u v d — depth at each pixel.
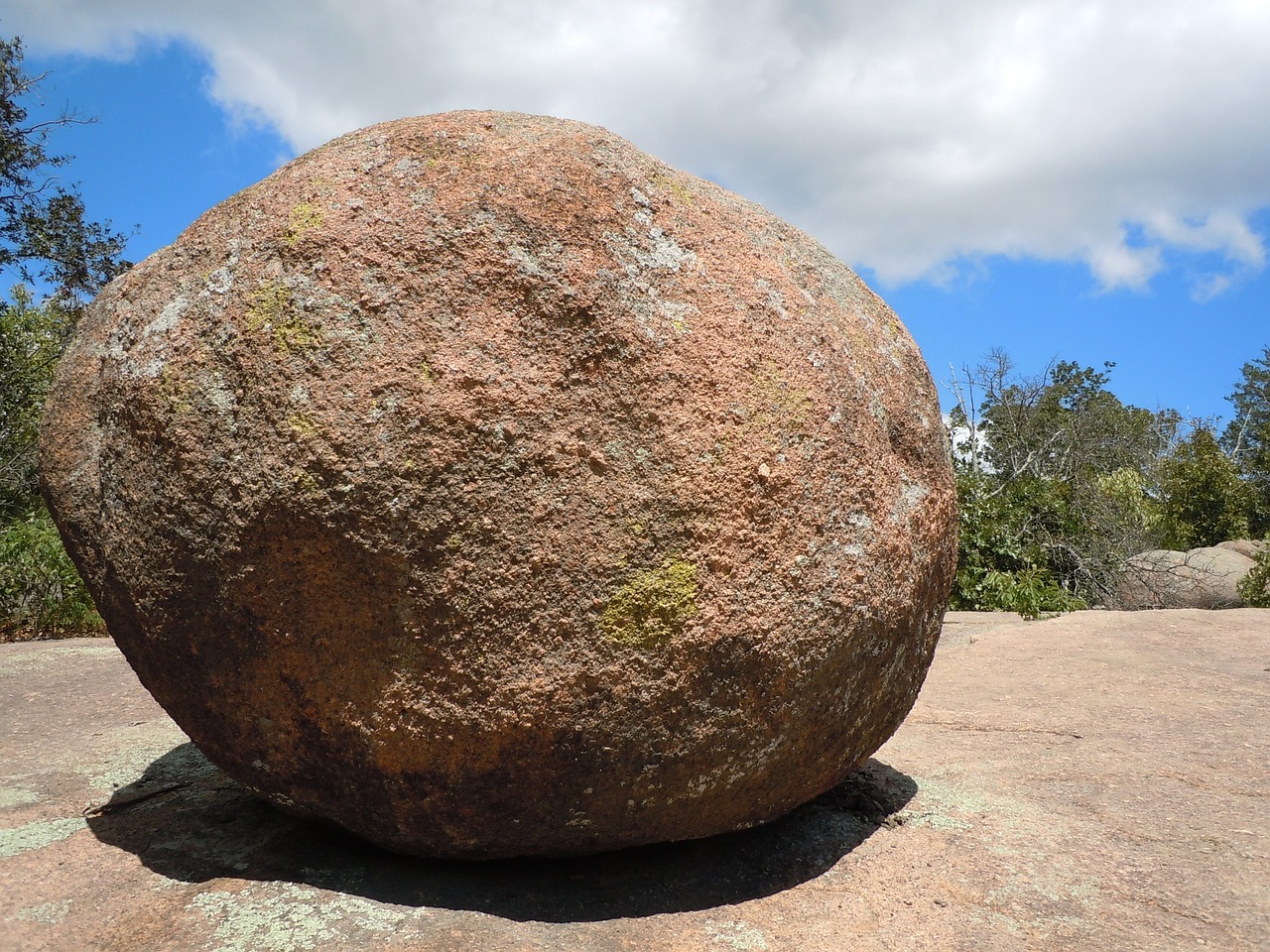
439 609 1.73
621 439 1.79
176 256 2.03
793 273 2.20
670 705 1.81
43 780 2.64
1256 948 1.78
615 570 1.75
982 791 2.67
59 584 5.96
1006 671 4.54
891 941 1.81
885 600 2.05
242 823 2.27
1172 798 2.60
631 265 1.88
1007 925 1.87
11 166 10.84
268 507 1.75
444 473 1.71
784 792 2.09
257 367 1.78
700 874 2.07
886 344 2.33
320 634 1.79
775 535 1.87
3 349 9.48
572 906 1.91
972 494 8.65
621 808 1.89
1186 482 17.06
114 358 2.00
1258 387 31.03
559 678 1.74
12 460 8.90
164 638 1.94
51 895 1.88
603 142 2.06
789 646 1.88
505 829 1.89
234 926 1.77
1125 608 9.47
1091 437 16.27
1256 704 3.78
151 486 1.89
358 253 1.80
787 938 1.83
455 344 1.75
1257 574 10.00
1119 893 2.01
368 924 1.79
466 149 1.93
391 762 1.82
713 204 2.16
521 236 1.82
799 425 1.93
